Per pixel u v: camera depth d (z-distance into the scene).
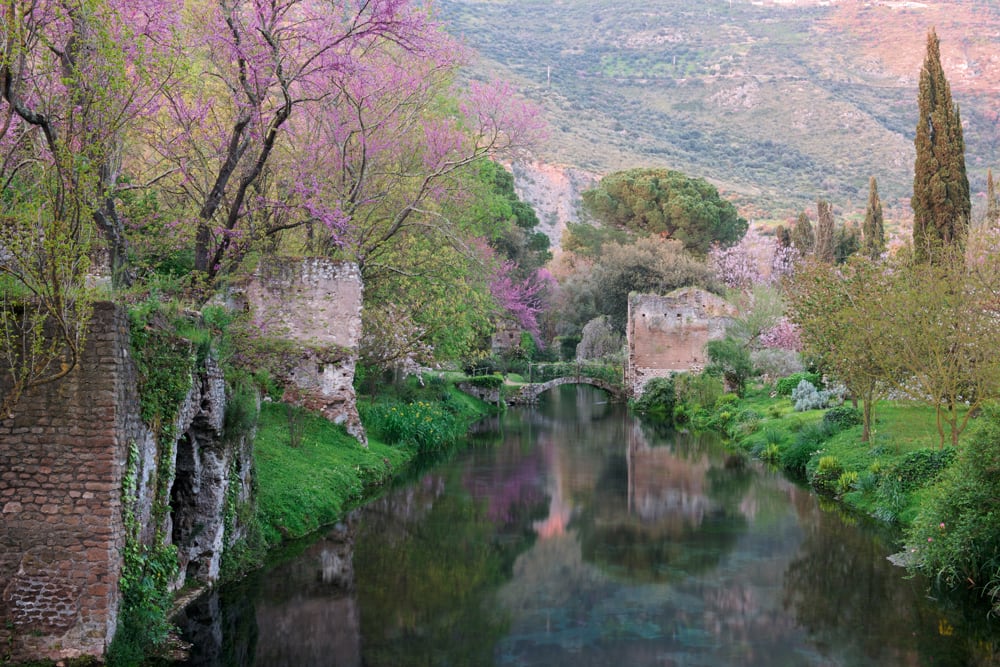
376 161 27.25
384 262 28.56
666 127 169.12
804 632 12.75
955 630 12.83
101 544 9.84
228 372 16.02
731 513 20.95
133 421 10.51
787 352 44.03
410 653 11.83
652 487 24.44
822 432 27.02
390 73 26.17
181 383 11.71
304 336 23.73
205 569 13.54
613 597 14.48
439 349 30.81
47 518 9.84
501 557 16.94
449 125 29.73
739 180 142.38
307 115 24.66
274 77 18.80
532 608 13.86
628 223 74.06
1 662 9.59
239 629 12.52
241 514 15.18
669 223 71.62
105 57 11.63
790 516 20.53
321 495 19.45
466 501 22.23
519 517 20.45
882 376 22.08
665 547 17.78
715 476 26.20
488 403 49.81
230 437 14.11
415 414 30.86
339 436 23.77
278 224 22.33
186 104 19.34
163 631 11.20
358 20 20.27
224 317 16.33
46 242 9.23
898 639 12.51
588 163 132.38
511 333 63.66
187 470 13.35
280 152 23.84
